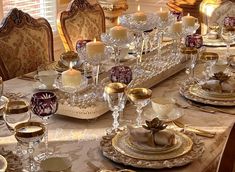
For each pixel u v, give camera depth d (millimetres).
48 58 2746
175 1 4039
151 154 1367
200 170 1339
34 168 1303
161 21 2557
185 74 2318
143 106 1692
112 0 4379
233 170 1342
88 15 3105
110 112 1790
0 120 1687
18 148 1445
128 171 1229
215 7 3482
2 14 3795
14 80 2197
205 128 1640
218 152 1479
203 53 2273
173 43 2695
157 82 2129
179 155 1363
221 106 1848
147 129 1409
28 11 4102
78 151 1446
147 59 2465
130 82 1861
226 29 2607
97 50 2020
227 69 2318
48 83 2002
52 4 4367
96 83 2033
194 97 1903
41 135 1288
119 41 2281
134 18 2469
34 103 1458
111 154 1372
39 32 2668
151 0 4836
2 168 1216
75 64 2295
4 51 2441
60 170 1203
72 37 2957
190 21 2639
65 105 1701
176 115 1714
